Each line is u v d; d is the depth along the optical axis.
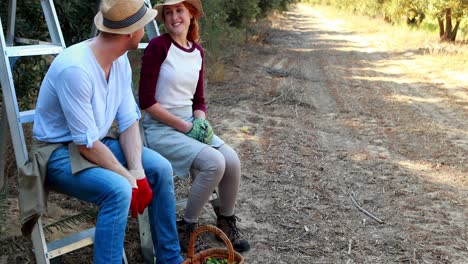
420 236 3.95
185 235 3.34
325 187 4.85
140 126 3.42
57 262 3.09
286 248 3.67
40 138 2.72
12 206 3.79
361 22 28.42
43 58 4.43
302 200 4.51
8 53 2.68
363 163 5.66
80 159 2.64
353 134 6.95
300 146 6.12
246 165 5.29
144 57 3.30
